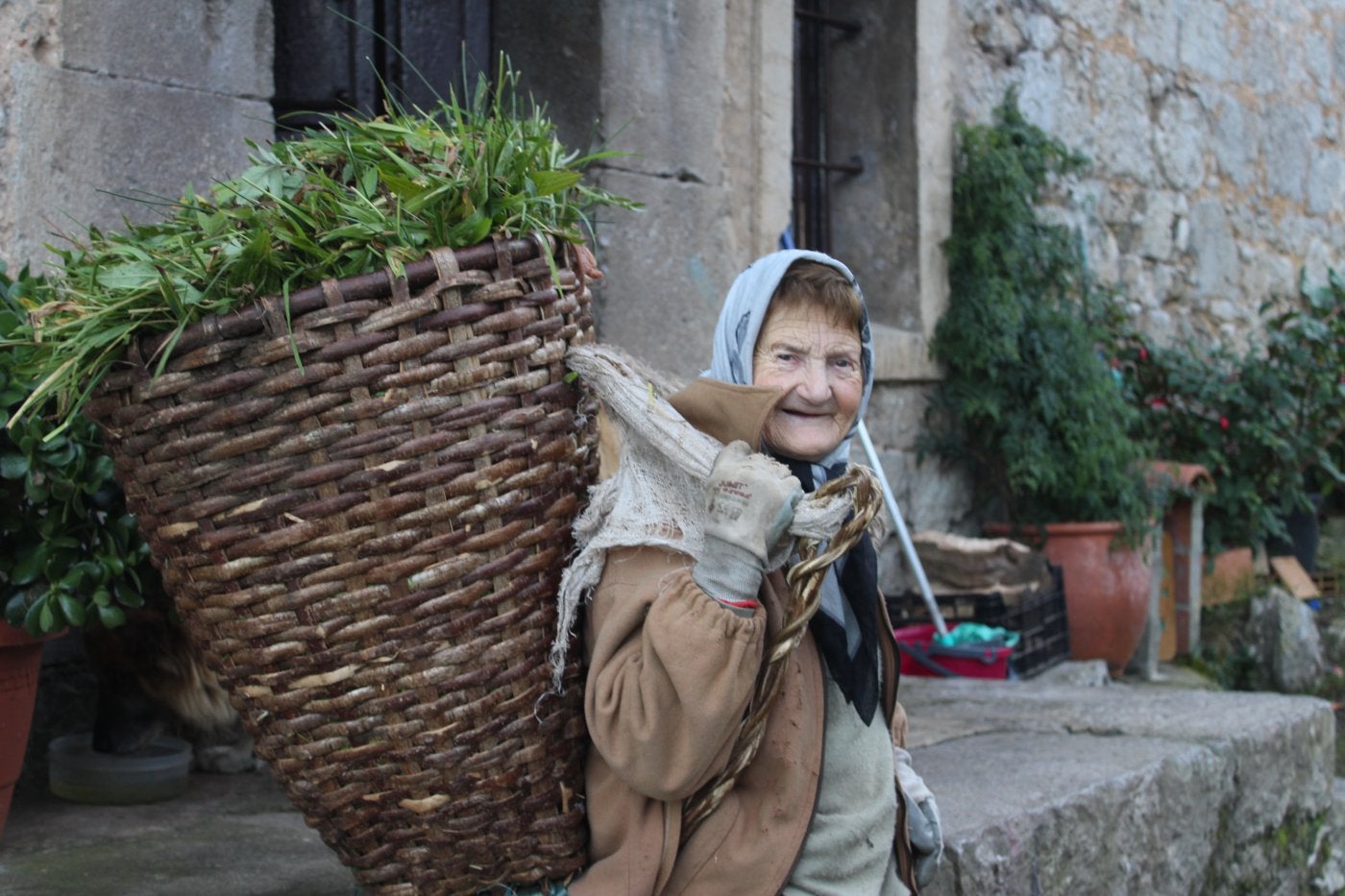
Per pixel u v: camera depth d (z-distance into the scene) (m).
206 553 1.44
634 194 4.02
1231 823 3.49
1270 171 8.07
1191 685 5.76
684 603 1.42
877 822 1.65
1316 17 8.50
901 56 5.53
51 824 2.57
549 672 1.53
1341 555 7.76
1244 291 7.86
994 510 5.84
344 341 1.40
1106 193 6.73
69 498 2.13
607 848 1.59
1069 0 6.42
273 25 3.17
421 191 1.50
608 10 3.90
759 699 1.51
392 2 3.74
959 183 5.63
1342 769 5.64
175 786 2.80
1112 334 6.38
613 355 1.52
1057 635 5.18
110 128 2.84
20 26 2.71
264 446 1.41
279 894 2.13
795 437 1.67
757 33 4.51
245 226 1.53
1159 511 5.68
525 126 1.65
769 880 1.54
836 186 5.73
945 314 5.63
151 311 1.42
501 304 1.47
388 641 1.44
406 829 1.52
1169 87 7.18
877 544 1.75
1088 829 2.90
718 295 4.30
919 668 4.71
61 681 2.93
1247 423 6.55
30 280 2.21
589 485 1.63
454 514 1.44
